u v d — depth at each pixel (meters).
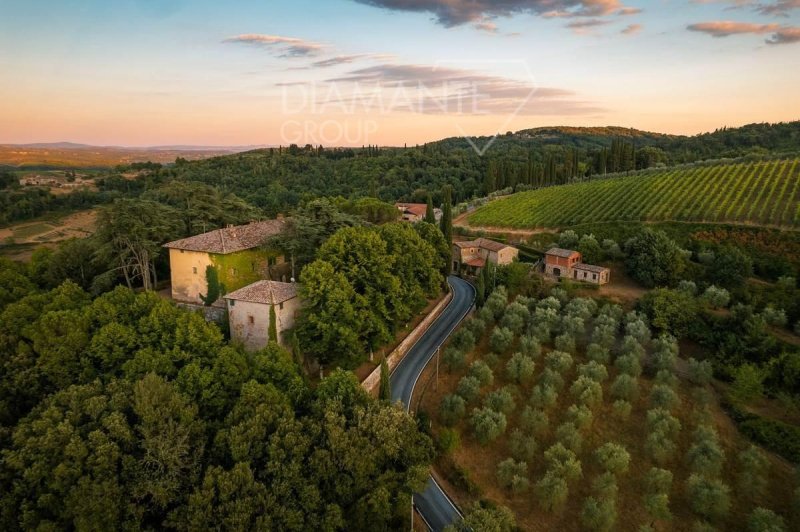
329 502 32.66
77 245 65.50
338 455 33.03
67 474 28.05
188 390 35.38
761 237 79.44
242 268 59.44
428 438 37.94
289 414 34.16
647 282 74.81
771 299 65.12
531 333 61.12
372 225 74.94
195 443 32.12
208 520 28.73
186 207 81.00
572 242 89.06
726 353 56.84
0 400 35.09
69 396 32.81
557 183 158.38
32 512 27.03
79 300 46.38
